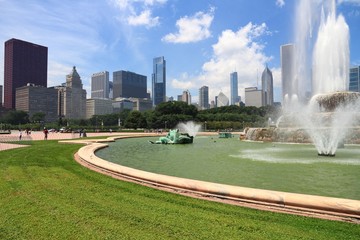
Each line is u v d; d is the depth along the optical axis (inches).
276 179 473.4
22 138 1785.2
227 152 941.2
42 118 7076.8
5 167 564.1
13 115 6417.3
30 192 363.6
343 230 235.3
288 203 292.5
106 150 1034.7
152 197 342.0
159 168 601.6
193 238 221.1
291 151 951.6
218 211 286.8
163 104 4884.4
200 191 355.3
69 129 3538.4
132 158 782.5
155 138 1945.1
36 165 593.9
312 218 265.9
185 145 1295.5
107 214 277.7
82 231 237.3
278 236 223.3
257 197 310.7
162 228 242.1
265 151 959.0
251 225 247.4
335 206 269.6
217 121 4756.4
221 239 218.8
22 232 236.8
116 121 6309.1
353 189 400.2
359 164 638.5
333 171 548.4
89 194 354.0
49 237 226.8
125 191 371.6
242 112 5595.5
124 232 234.2
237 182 451.2
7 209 294.8
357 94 1526.8
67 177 466.0
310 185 426.9
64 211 287.3
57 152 863.7
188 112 4879.4
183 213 280.1
